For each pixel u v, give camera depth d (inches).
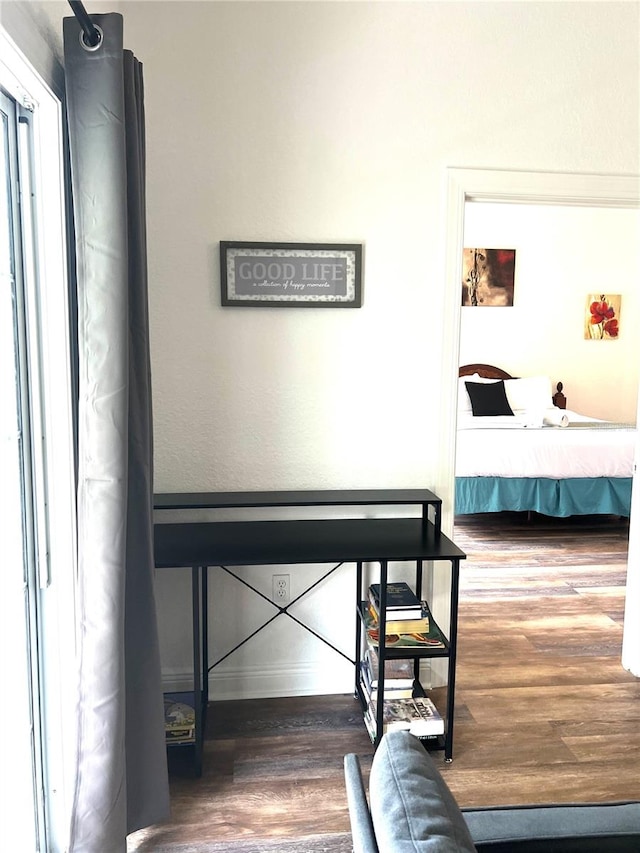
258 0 94.1
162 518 102.0
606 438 201.6
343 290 100.2
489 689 108.3
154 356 99.2
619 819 45.7
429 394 104.1
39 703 70.0
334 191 98.7
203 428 101.2
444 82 98.7
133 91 68.4
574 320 253.9
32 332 65.0
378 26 96.7
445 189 100.1
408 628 91.6
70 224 67.4
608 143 103.0
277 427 102.4
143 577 73.3
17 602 65.1
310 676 107.1
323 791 83.4
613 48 101.3
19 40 52.0
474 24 98.3
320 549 88.7
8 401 63.0
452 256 101.4
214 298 98.8
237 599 104.2
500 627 132.3
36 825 69.7
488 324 251.4
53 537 68.6
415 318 102.3
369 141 98.3
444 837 31.9
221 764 88.7
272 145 97.0
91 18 59.3
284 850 73.6
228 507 97.1
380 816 34.6
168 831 76.5
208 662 105.0
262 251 98.0
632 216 250.2
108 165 60.5
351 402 103.0
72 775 69.8
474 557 176.4
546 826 44.8
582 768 88.4
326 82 96.7
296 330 100.8
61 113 63.8
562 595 149.6
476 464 193.2
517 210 247.1
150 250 97.0
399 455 104.9
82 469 63.2
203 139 95.7
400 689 96.1
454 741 94.3
